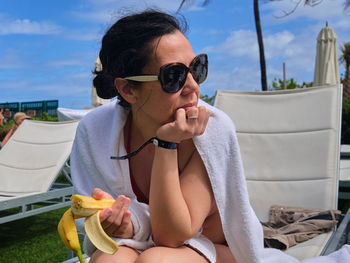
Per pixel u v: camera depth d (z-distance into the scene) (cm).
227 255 121
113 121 122
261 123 291
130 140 125
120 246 107
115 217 102
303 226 204
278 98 299
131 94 111
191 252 109
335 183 249
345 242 201
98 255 104
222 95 314
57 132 458
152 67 105
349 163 481
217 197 114
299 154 270
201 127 106
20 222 428
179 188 108
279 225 229
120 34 107
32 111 2070
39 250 330
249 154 282
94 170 128
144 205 117
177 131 103
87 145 129
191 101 109
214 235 126
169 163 106
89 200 100
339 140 265
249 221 116
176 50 105
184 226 107
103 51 115
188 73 107
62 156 414
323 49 901
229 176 117
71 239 98
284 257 140
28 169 409
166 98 105
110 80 115
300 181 260
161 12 111
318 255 174
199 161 115
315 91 291
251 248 116
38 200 339
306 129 277
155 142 106
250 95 309
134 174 124
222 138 116
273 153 277
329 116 276
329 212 220
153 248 105
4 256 314
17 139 458
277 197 259
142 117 115
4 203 303
